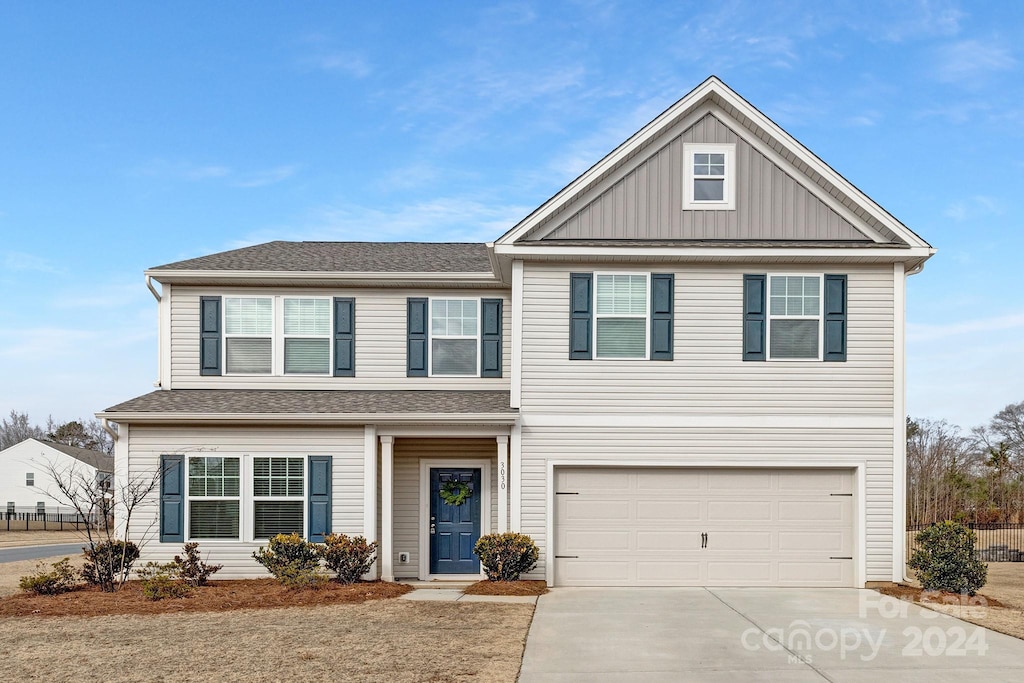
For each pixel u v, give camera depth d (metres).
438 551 16.31
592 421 15.02
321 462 15.24
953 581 13.55
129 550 14.62
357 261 17.50
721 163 15.41
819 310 15.17
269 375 16.77
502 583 14.22
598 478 15.14
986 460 42.72
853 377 15.05
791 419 15.00
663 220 15.27
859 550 14.83
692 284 15.20
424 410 15.03
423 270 16.70
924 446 44.50
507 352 16.95
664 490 15.12
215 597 13.19
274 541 14.29
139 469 15.20
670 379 15.07
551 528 14.92
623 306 15.22
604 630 10.94
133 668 8.89
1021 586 16.16
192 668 8.89
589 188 15.27
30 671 8.80
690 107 15.24
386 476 15.14
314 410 15.07
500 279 16.61
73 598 13.16
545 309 15.19
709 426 15.01
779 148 15.27
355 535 15.20
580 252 14.91
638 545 15.02
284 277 16.52
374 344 16.92
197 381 16.72
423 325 16.95
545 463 15.00
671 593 14.11
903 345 15.05
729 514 15.10
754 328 15.10
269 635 10.51
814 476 15.12
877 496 14.90
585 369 15.11
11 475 57.91
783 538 15.02
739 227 15.24
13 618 11.67
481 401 15.80
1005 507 39.16
